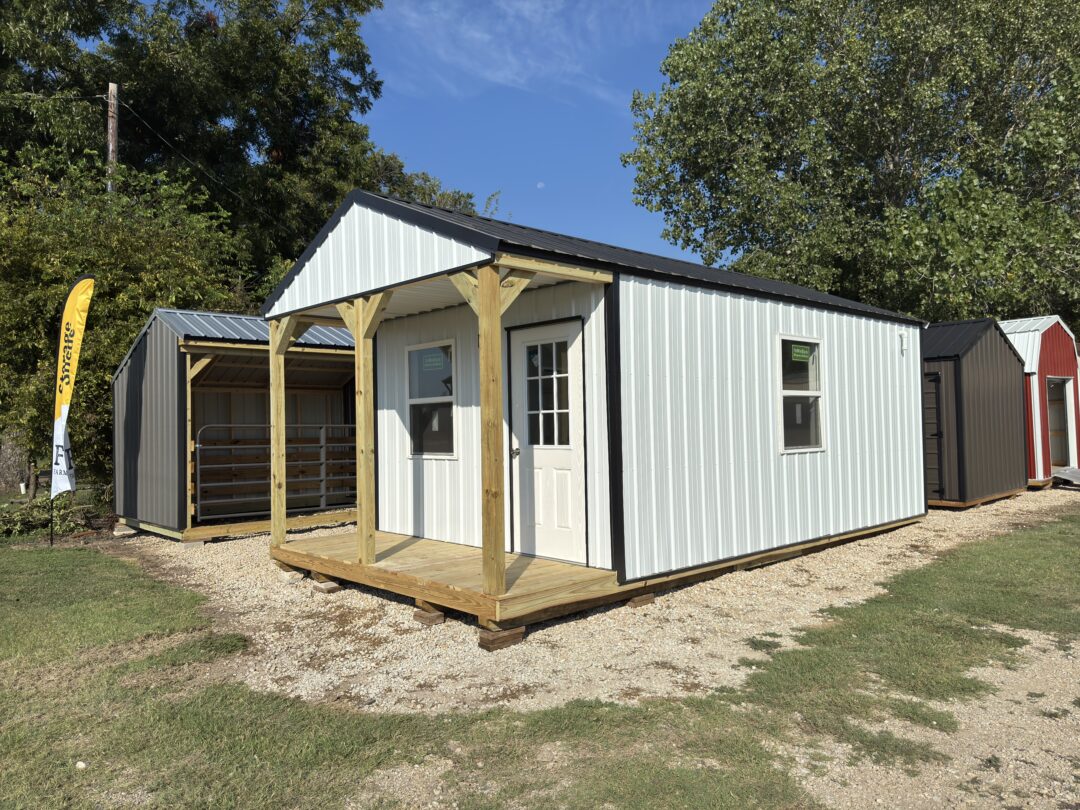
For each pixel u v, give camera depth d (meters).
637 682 4.33
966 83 18.25
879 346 9.16
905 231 16.39
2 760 3.49
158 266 13.12
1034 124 17.42
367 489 6.33
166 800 3.11
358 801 3.08
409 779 3.26
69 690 4.39
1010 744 3.47
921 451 9.82
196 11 21.31
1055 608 5.62
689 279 6.39
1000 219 15.95
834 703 3.97
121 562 8.37
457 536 7.40
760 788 3.11
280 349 7.67
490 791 3.14
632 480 5.84
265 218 21.06
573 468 6.11
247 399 10.96
